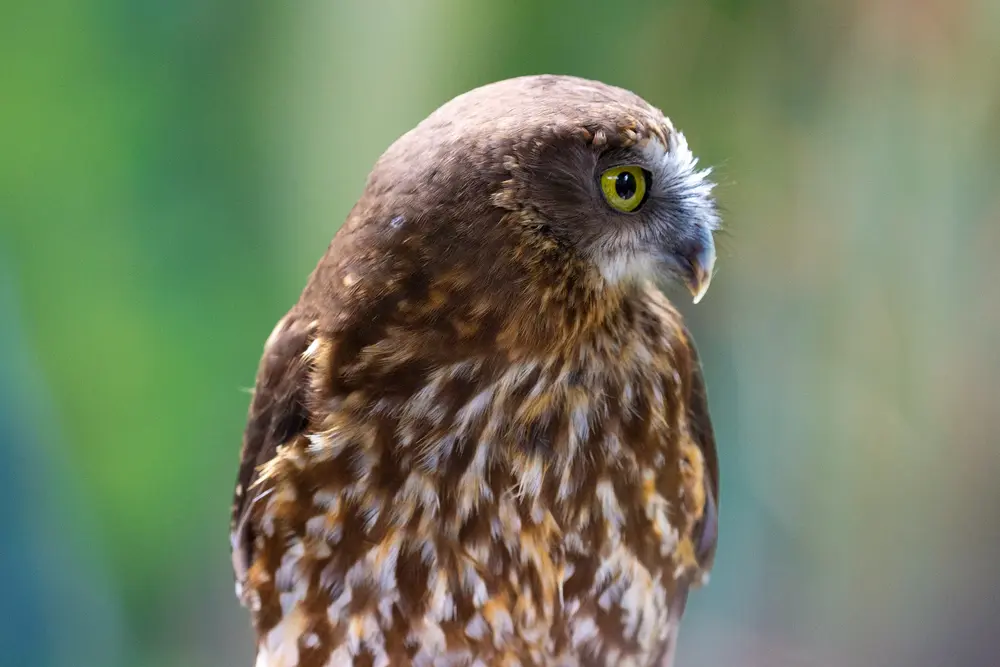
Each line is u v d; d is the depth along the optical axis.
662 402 2.51
